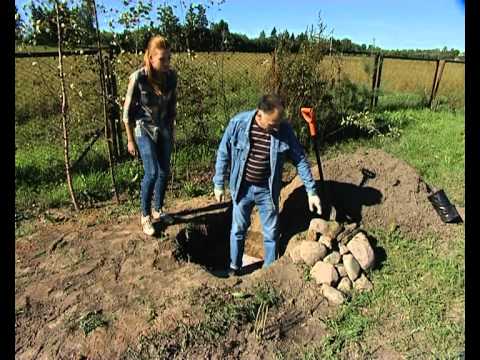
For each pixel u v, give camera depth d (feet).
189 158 20.95
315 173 14.71
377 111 33.96
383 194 14.34
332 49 25.29
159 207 14.43
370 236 13.43
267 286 11.28
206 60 20.94
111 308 10.57
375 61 33.73
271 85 22.77
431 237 13.58
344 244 12.43
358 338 10.07
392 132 27.12
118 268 12.23
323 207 13.67
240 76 24.43
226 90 24.56
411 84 40.78
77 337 9.68
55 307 10.69
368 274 12.10
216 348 9.48
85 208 16.33
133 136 12.82
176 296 10.88
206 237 14.97
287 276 11.68
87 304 10.75
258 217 15.79
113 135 20.85
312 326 10.34
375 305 11.03
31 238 13.92
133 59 18.61
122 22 16.52
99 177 18.49
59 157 20.89
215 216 15.39
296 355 9.58
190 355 9.30
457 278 11.84
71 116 19.65
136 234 13.93
